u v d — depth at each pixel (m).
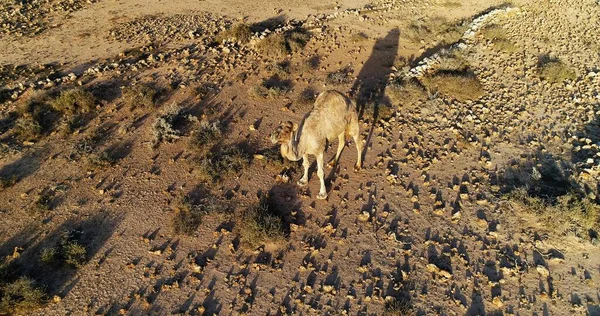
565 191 10.02
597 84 13.87
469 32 17.36
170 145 11.57
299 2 21.12
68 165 10.94
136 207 9.79
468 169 10.79
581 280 8.20
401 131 12.05
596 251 8.74
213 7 20.67
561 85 13.91
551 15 18.50
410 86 13.63
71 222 9.41
